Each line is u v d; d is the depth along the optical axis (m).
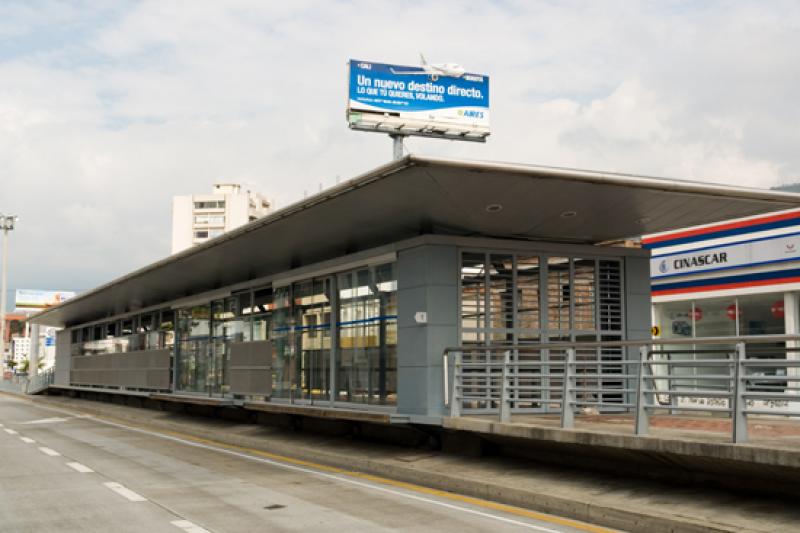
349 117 43.97
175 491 11.54
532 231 15.12
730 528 7.91
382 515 9.61
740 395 8.77
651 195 12.76
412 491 11.73
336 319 17.55
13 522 9.20
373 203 13.53
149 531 8.63
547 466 12.24
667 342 9.74
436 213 13.75
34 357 53.09
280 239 17.14
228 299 24.17
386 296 15.63
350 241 16.98
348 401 16.84
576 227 14.86
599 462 11.57
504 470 12.18
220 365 24.58
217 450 17.91
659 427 11.34
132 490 11.62
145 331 33.00
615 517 9.05
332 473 13.83
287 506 10.24
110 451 17.47
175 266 22.28
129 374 33.31
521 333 15.12
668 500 9.37
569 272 15.79
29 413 33.00
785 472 8.51
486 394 14.23
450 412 13.88
